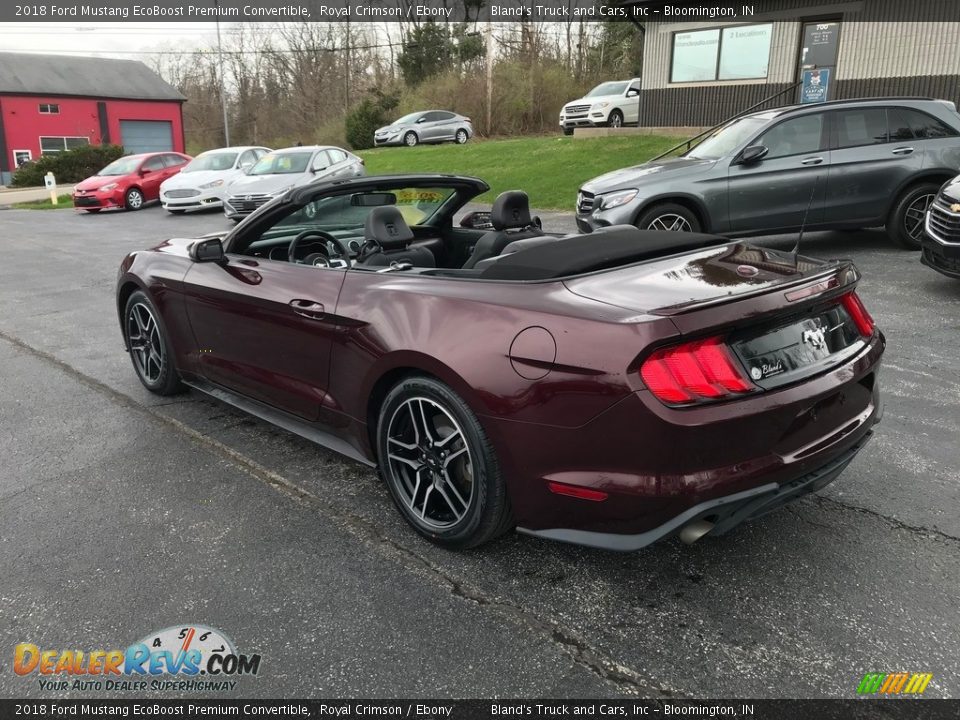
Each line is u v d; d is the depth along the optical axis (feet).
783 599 8.45
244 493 11.27
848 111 27.17
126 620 8.30
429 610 8.41
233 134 187.52
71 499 11.11
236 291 12.11
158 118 142.82
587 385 7.67
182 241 15.58
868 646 7.66
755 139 27.02
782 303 7.97
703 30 58.39
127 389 16.07
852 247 29.48
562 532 8.39
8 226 55.21
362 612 8.39
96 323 22.43
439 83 104.88
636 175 27.53
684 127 59.72
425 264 12.39
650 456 7.49
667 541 9.73
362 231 14.14
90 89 134.31
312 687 7.29
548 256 9.36
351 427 10.54
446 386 8.84
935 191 27.20
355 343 9.95
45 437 13.47
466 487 9.53
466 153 67.82
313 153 50.42
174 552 9.64
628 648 7.73
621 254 9.35
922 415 13.57
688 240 10.07
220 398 13.51
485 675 7.39
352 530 10.16
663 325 7.43
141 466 12.23
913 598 8.40
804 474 8.25
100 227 52.37
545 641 7.87
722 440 7.55
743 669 7.39
